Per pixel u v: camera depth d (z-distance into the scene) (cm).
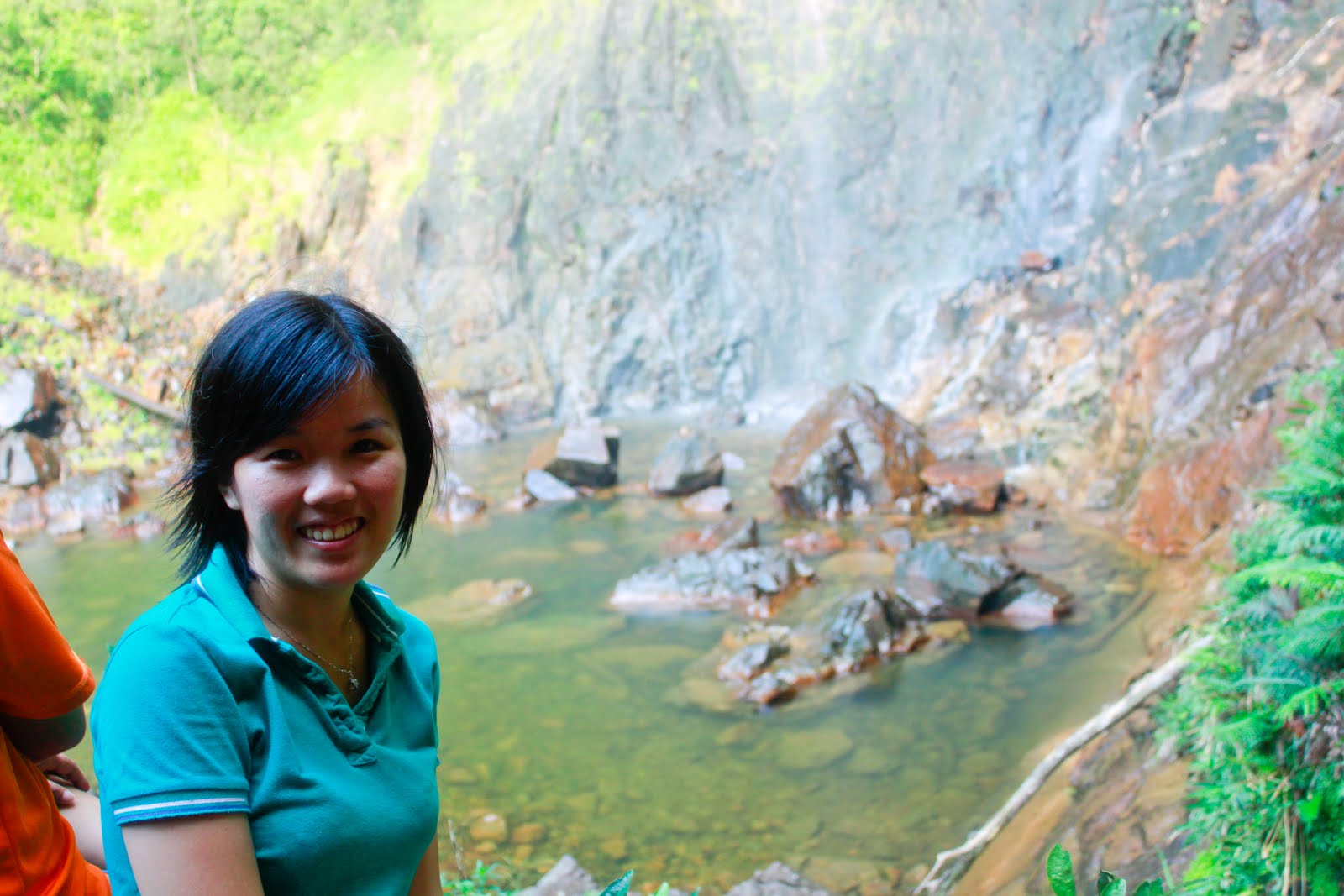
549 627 983
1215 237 1390
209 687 155
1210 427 1087
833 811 630
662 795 666
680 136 2270
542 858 595
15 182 2197
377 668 185
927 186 2084
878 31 2142
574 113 2328
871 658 848
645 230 2256
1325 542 353
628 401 2245
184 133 2395
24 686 192
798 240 2194
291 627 175
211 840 148
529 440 2011
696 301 2231
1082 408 1448
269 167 2455
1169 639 715
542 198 2334
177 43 2427
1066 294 1672
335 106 2534
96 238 2269
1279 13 1595
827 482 1323
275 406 159
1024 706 749
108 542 1400
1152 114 1733
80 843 249
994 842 536
